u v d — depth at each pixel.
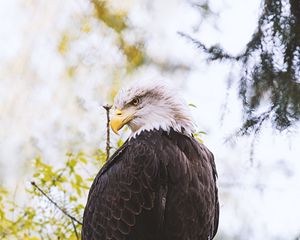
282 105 10.61
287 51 10.59
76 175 11.37
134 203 10.09
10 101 20.84
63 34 21.94
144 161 10.16
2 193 12.00
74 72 21.38
